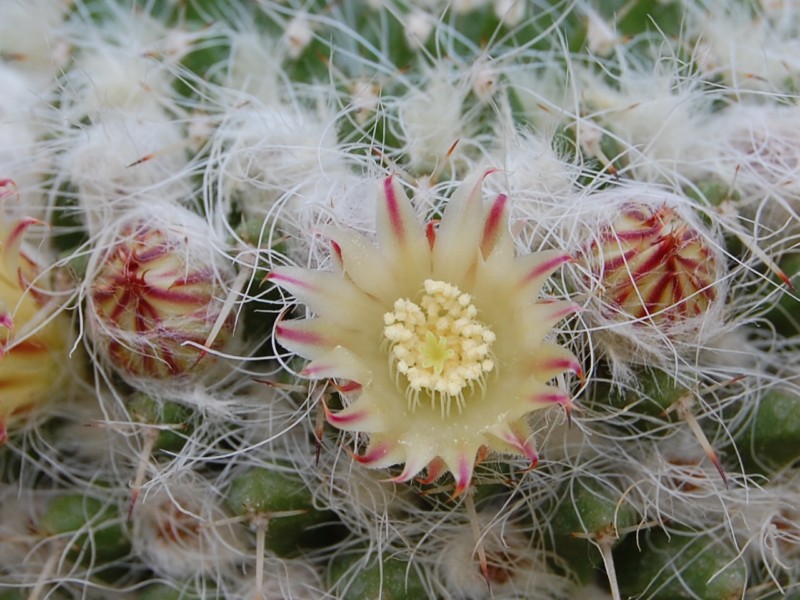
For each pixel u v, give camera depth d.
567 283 0.11
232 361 0.12
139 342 0.11
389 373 0.11
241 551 0.12
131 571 0.12
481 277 0.11
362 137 0.13
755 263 0.12
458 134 0.13
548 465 0.12
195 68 0.14
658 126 0.13
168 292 0.11
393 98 0.13
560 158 0.13
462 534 0.12
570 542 0.12
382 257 0.11
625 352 0.11
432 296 0.11
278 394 0.12
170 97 0.13
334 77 0.13
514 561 0.12
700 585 0.12
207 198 0.12
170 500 0.12
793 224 0.12
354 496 0.12
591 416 0.12
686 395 0.11
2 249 0.11
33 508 0.12
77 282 0.12
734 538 0.12
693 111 0.13
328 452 0.12
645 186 0.12
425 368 0.11
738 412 0.12
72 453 0.12
